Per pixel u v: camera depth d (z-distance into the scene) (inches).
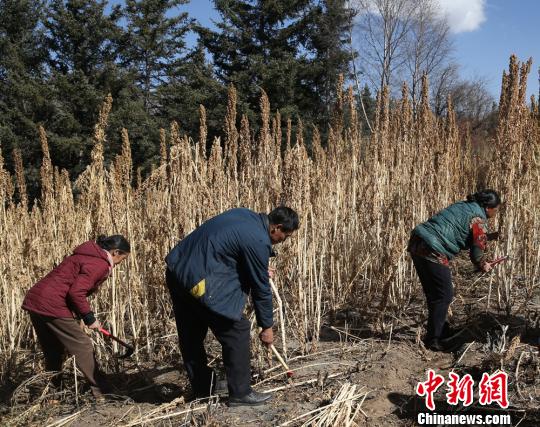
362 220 239.1
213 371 164.2
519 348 183.3
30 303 167.9
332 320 222.4
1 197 233.1
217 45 1018.7
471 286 243.8
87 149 881.5
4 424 158.6
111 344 197.3
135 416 158.1
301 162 213.9
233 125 236.2
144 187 218.7
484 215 188.9
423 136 275.1
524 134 239.0
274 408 155.3
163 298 212.7
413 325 217.6
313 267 217.8
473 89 1427.2
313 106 989.8
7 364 193.5
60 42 994.1
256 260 145.9
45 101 885.2
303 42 1041.5
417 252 191.5
